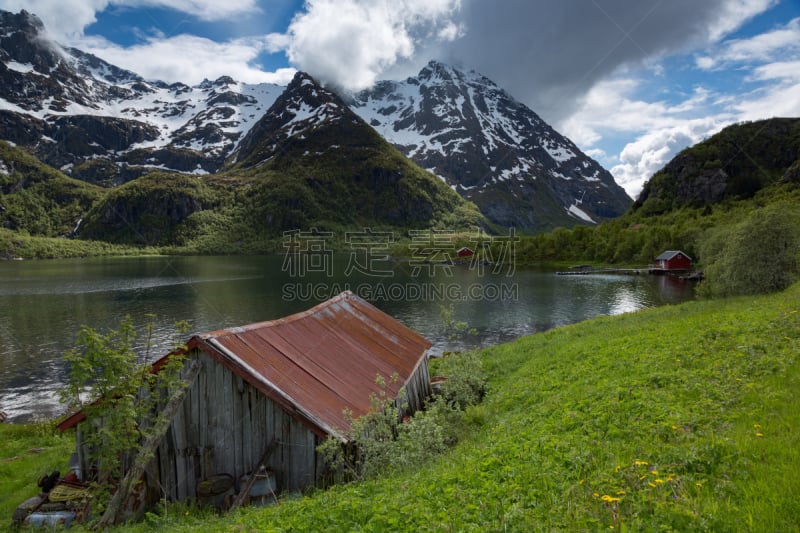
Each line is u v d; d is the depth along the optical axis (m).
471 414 19.02
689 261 120.19
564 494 7.86
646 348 20.30
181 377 14.77
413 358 22.97
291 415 14.23
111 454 12.38
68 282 109.94
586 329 34.53
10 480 19.41
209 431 14.86
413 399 21.80
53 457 22.05
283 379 15.08
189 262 182.25
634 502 6.97
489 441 13.51
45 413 34.50
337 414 14.88
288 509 10.27
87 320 64.62
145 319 65.06
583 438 10.59
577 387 17.33
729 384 12.22
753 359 13.96
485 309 70.94
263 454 14.52
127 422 12.53
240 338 15.95
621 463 8.66
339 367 18.09
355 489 10.96
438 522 7.83
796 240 39.22
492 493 8.67
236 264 169.00
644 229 163.25
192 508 13.95
